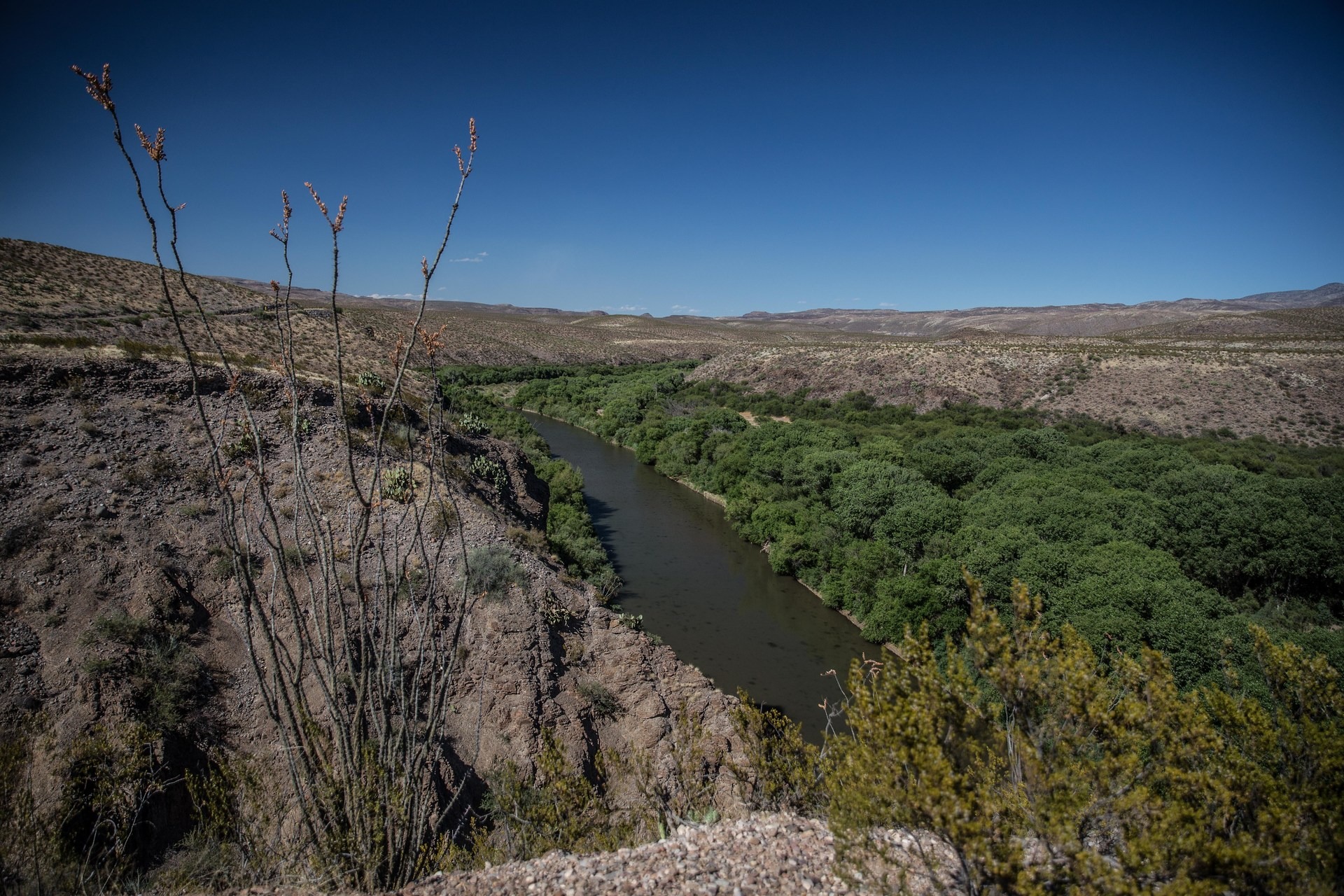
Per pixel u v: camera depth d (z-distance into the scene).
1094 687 5.43
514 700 16.94
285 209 5.17
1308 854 4.85
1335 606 26.92
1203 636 19.11
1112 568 23.58
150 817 11.25
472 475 28.80
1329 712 6.24
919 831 6.36
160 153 4.52
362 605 5.96
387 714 6.38
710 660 27.94
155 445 19.89
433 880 6.26
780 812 7.45
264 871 6.80
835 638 30.11
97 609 15.09
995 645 5.59
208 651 15.61
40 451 18.16
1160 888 4.46
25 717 12.26
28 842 7.28
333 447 21.89
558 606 21.09
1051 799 4.94
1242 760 5.34
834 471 42.31
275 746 14.19
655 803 9.03
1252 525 27.53
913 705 5.18
